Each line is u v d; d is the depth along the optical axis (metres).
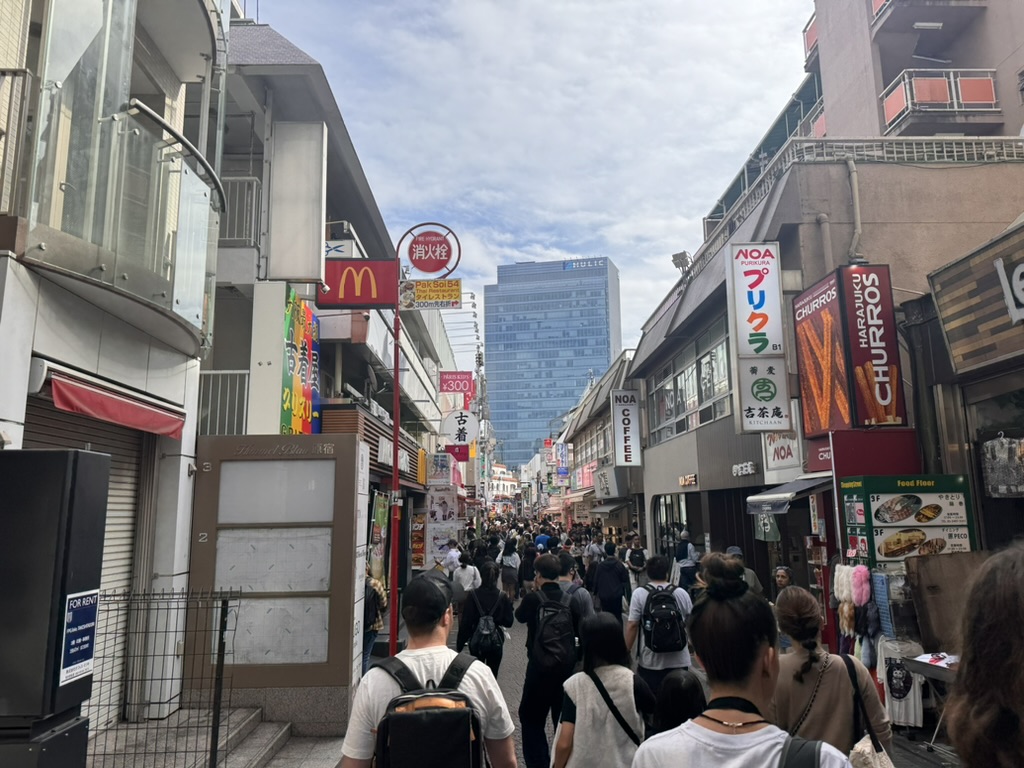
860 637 7.17
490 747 2.80
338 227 14.72
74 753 2.83
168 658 6.72
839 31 18.42
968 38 16.27
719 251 15.33
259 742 6.19
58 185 5.02
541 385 196.38
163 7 7.26
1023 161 12.23
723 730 1.72
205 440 7.45
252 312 10.24
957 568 6.53
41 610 2.72
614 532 31.08
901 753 6.09
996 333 7.94
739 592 1.90
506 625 6.92
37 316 4.89
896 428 9.41
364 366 15.94
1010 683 1.25
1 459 2.81
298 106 11.13
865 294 9.57
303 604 7.11
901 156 12.26
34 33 5.55
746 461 14.11
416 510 21.36
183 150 8.05
